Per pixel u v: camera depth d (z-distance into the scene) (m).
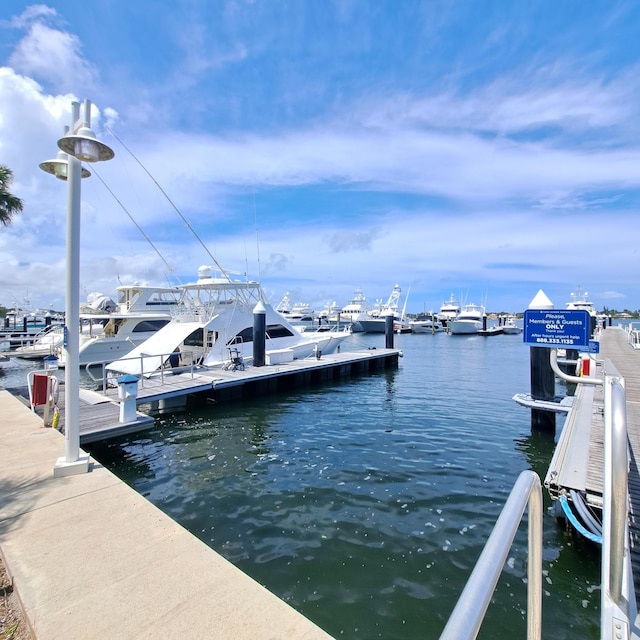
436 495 5.98
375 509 5.56
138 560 2.84
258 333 15.15
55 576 2.66
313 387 15.66
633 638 1.90
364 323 60.34
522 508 1.28
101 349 19.84
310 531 5.01
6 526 3.31
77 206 4.34
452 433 9.29
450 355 30.38
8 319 44.31
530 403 9.02
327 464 7.29
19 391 11.04
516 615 3.62
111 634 2.17
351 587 3.99
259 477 6.73
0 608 2.52
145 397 10.23
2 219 16.41
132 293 24.77
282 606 2.38
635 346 21.38
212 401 12.60
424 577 4.14
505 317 80.25
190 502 5.85
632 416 7.33
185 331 14.66
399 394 14.23
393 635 3.42
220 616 2.29
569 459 5.44
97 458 7.75
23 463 4.80
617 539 1.90
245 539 4.85
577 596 3.85
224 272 16.64
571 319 6.57
